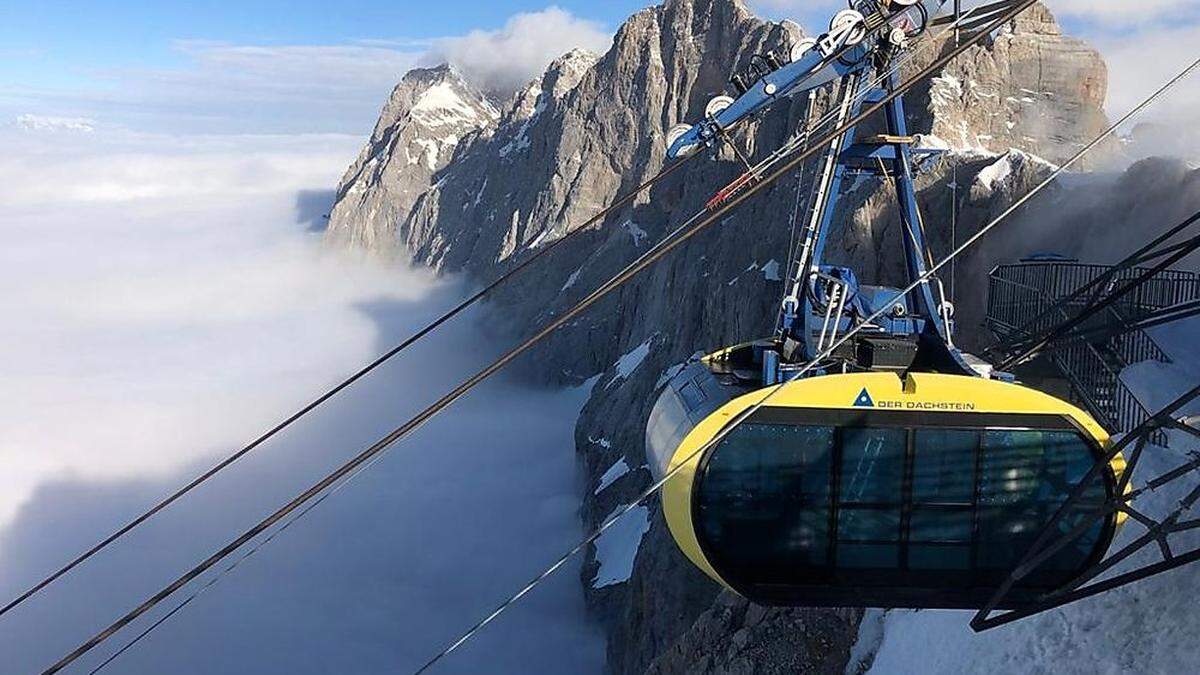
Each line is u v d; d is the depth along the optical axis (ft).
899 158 42.11
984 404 36.55
